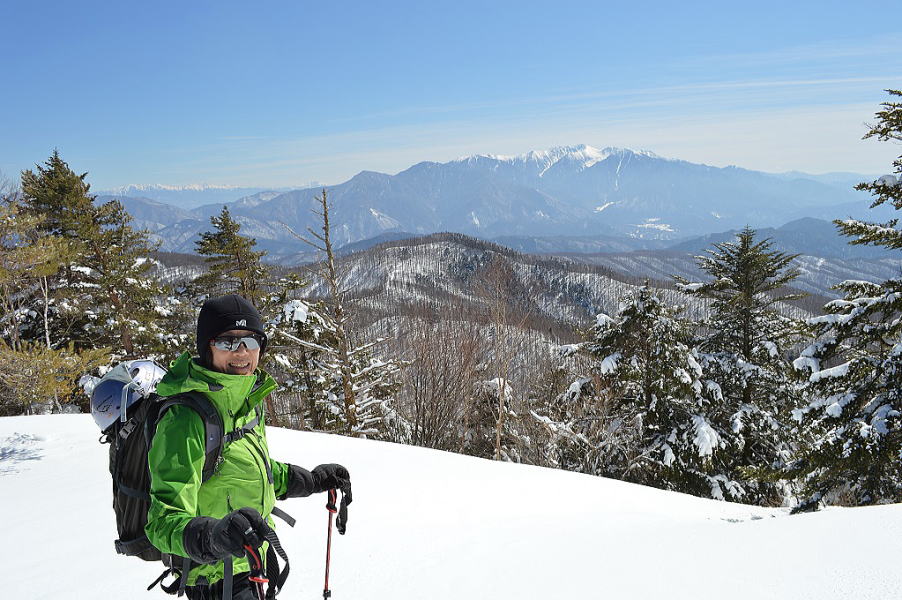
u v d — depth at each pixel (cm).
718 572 377
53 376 1305
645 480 2005
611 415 2050
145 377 217
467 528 622
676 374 1856
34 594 482
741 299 1950
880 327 1353
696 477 1870
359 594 421
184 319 2864
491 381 2114
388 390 2128
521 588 400
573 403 2133
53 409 2033
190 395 197
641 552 450
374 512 703
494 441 2183
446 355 2080
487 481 909
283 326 2050
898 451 1255
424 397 2136
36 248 1355
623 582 383
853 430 1296
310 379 2142
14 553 606
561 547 504
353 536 588
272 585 218
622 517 716
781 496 1845
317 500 741
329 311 1889
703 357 2012
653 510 845
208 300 207
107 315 2503
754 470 1534
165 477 186
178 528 174
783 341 1952
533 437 2194
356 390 1858
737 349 2053
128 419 205
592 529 609
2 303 1959
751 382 1914
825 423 1363
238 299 209
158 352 2620
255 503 211
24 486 927
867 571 336
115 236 2539
